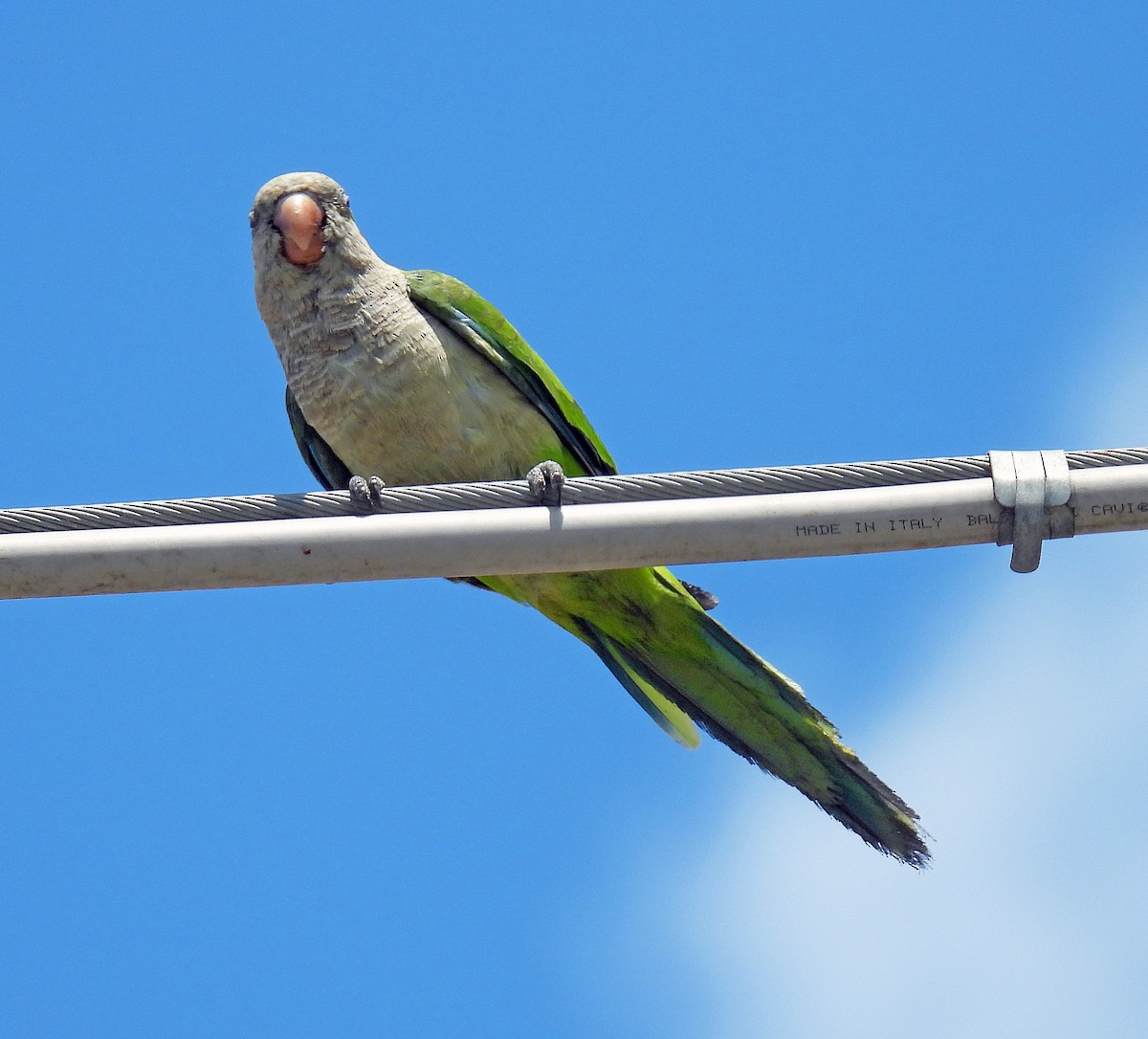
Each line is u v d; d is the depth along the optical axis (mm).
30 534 7957
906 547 7965
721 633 11367
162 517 8055
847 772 10898
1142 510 7801
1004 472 7844
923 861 10555
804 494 7977
